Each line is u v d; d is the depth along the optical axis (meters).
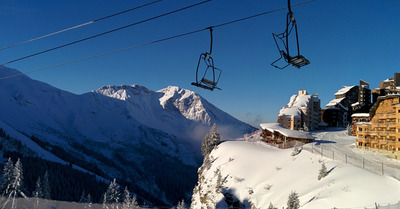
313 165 69.25
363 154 85.50
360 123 97.56
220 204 71.06
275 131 115.12
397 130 81.50
